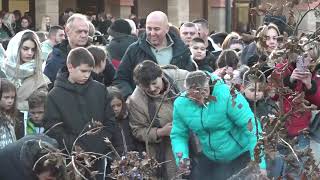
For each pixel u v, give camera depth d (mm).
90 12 31203
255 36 5328
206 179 6086
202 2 33625
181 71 6707
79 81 6172
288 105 4391
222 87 5723
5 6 28891
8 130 6312
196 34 9453
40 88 7469
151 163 4020
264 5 4523
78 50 6207
